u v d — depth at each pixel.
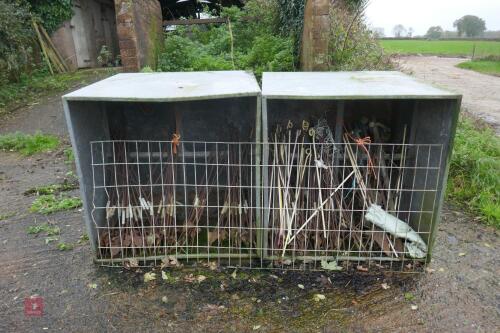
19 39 8.55
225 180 3.39
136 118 3.32
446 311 2.37
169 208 3.06
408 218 2.95
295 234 2.82
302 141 2.93
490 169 4.04
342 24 6.65
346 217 3.00
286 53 6.47
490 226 3.44
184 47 7.30
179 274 2.72
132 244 2.88
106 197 3.12
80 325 2.28
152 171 3.38
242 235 2.99
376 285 2.60
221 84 2.76
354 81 2.97
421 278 2.68
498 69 15.77
